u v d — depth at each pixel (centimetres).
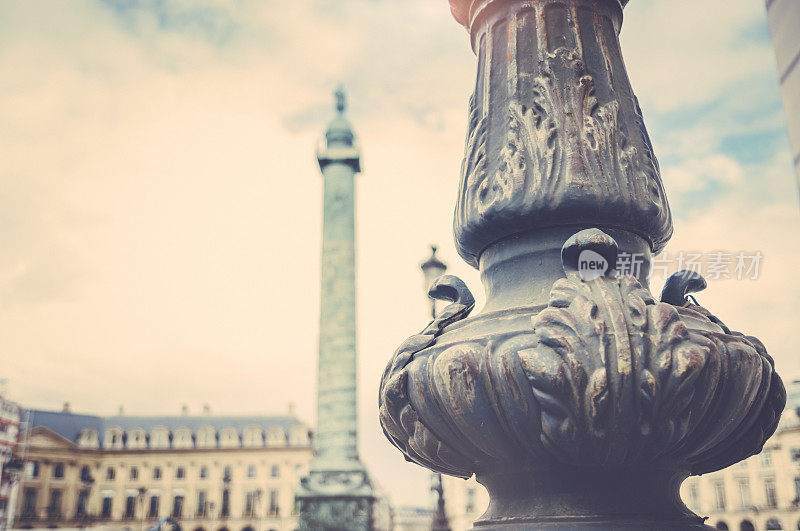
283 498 5925
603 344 153
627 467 168
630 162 197
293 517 5866
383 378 199
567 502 171
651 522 168
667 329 158
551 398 154
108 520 5834
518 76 210
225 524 5856
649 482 175
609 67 212
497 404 165
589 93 201
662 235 208
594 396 150
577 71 203
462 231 212
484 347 167
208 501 5922
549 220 192
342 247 2925
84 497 5850
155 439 6081
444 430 178
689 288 197
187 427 6209
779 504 3103
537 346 160
